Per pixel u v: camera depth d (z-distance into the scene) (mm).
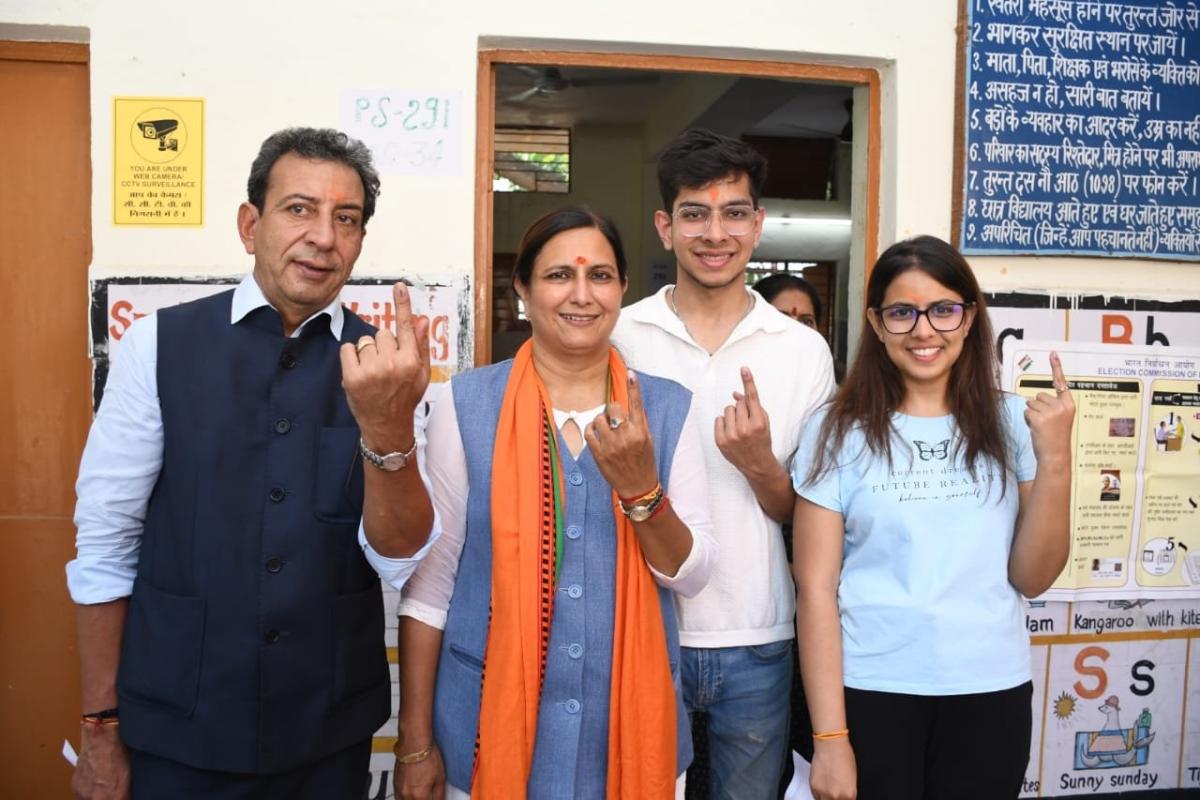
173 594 1493
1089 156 2674
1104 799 2770
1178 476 2760
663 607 1687
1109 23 2670
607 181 6480
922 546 1735
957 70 2625
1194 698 2811
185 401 1500
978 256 2643
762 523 1993
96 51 2312
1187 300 2758
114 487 1519
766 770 2016
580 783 1588
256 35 2361
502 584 1549
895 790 1709
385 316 2414
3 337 2424
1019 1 2623
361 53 2395
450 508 1656
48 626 2451
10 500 2436
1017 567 1773
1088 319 2707
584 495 1625
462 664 1613
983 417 1805
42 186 2426
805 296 3094
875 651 1732
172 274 2348
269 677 1487
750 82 4438
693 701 1989
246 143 2365
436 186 2424
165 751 1472
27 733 2449
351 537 1575
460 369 2436
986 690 1693
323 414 1564
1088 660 2744
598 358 1715
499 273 6383
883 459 1786
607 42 2494
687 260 2016
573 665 1580
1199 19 2715
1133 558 2738
